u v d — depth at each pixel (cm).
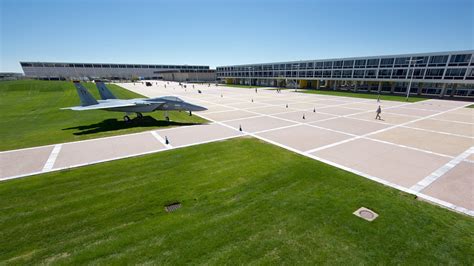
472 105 3512
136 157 1332
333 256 607
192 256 609
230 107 3306
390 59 4984
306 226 723
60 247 646
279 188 961
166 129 1980
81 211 812
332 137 1728
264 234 689
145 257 606
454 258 598
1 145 1570
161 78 14862
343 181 1022
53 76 13025
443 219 754
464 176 1080
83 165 1221
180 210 812
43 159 1311
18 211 817
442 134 1823
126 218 771
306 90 6512
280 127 2055
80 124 2217
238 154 1366
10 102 4047
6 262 595
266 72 8444
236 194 916
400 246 639
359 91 5988
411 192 930
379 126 2095
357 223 736
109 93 2531
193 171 1134
